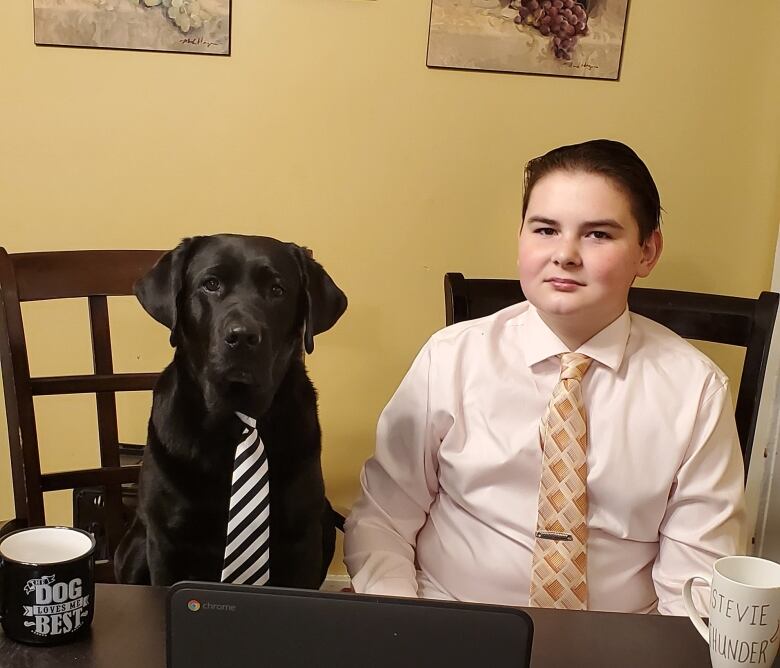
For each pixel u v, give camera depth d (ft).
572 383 3.71
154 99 5.68
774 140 5.97
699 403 3.74
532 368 3.89
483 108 5.83
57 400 6.06
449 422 3.99
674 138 5.95
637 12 5.76
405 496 4.11
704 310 5.01
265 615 2.25
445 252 6.03
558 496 3.61
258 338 3.77
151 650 2.52
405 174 5.90
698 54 5.84
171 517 4.00
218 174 5.82
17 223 5.79
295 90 5.73
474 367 3.97
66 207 5.78
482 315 5.03
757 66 5.88
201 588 2.26
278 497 4.02
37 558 2.71
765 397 6.09
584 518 3.60
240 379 3.79
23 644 2.52
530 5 5.68
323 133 5.81
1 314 4.59
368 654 2.24
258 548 3.89
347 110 5.78
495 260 6.06
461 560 3.88
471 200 5.96
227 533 3.90
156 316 4.14
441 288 6.08
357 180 5.89
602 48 5.78
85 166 5.74
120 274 4.98
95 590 2.80
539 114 5.86
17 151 5.69
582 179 3.59
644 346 3.92
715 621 2.46
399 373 6.18
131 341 6.01
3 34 5.52
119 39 5.56
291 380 4.15
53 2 5.48
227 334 3.75
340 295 4.36
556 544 3.59
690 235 6.07
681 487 3.71
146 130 5.72
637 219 3.68
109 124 5.69
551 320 3.81
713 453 3.72
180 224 5.86
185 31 5.58
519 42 5.73
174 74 5.65
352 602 2.25
